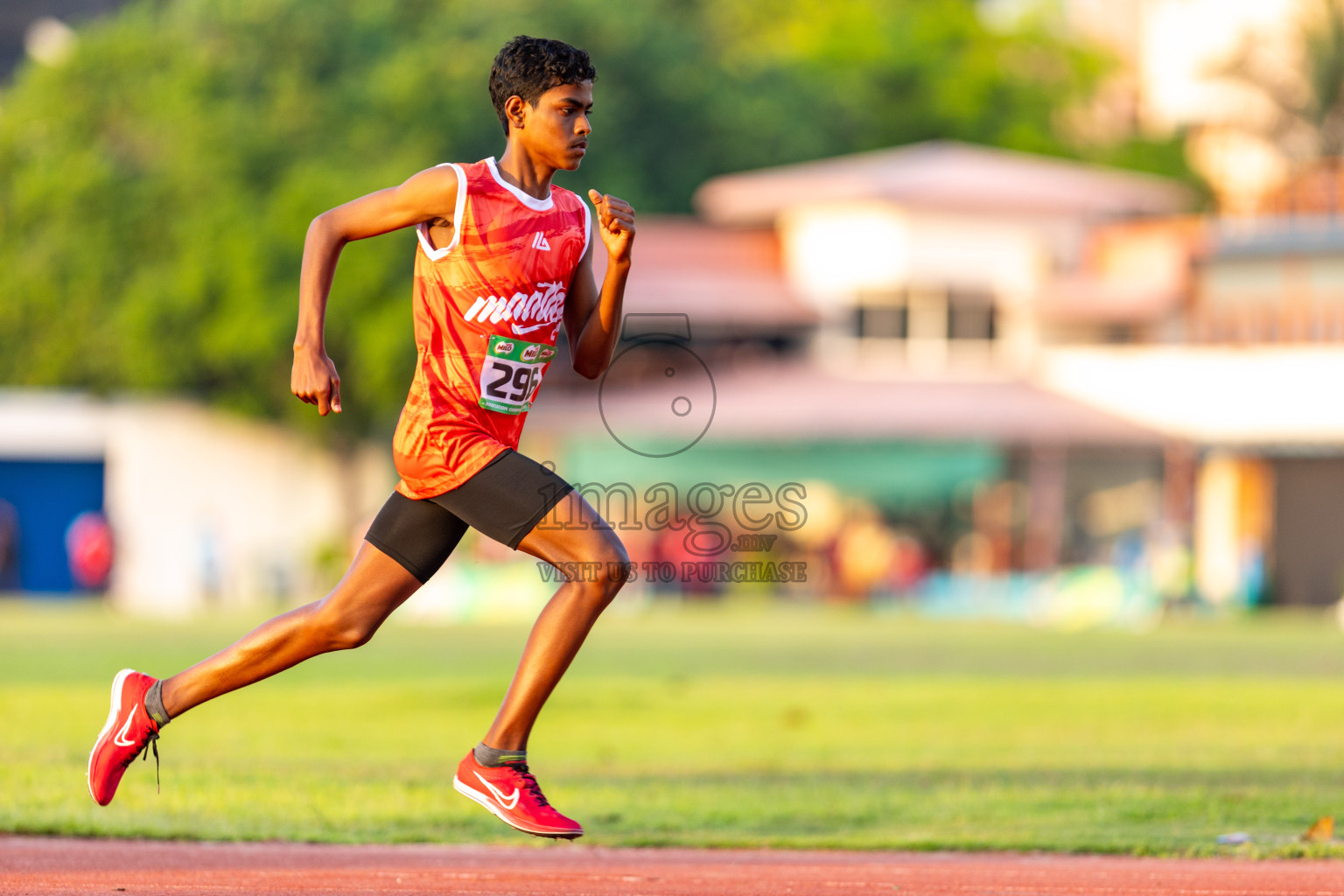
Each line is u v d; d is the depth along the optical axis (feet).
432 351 59.52
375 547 60.80
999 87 628.69
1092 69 655.76
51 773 101.71
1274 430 413.59
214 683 61.87
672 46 506.48
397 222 58.95
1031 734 135.85
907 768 112.68
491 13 465.06
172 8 470.39
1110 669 212.23
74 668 192.75
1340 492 418.92
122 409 460.96
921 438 396.57
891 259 447.42
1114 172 603.26
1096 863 76.84
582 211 60.85
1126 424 402.52
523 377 60.18
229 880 69.97
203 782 99.19
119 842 81.15
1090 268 463.42
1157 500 444.14
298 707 152.76
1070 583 361.51
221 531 464.65
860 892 68.85
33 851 77.71
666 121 506.07
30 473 471.21
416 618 382.63
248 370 442.09
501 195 58.90
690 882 70.74
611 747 127.85
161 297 431.84
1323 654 242.99
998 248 453.99
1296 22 583.58
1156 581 395.34
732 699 167.63
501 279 58.80
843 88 572.10
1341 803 94.17
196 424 463.83
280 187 430.61
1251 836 84.12
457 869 73.92
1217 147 614.34
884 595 408.67
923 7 651.25
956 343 453.17
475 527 60.13
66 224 448.24
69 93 452.76
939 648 258.16
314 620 61.00
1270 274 435.12
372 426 456.04
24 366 462.60
